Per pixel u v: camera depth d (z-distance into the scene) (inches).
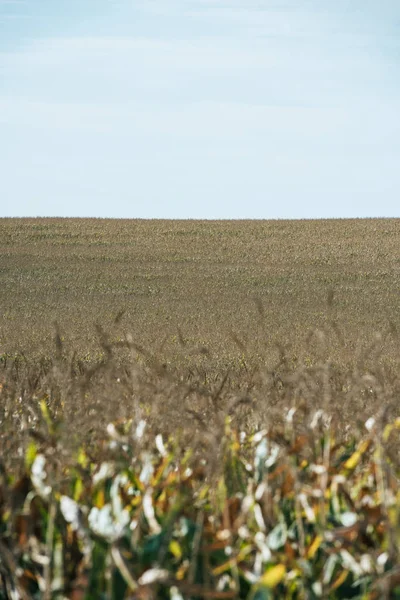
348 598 387.2
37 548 376.2
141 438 514.6
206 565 368.8
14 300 6176.2
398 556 359.9
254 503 416.5
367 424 535.8
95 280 7288.4
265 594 340.8
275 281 7185.0
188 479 478.0
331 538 372.5
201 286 6948.8
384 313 5398.6
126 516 394.6
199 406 649.0
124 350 2672.2
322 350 711.1
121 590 362.3
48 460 456.4
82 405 611.2
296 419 565.3
